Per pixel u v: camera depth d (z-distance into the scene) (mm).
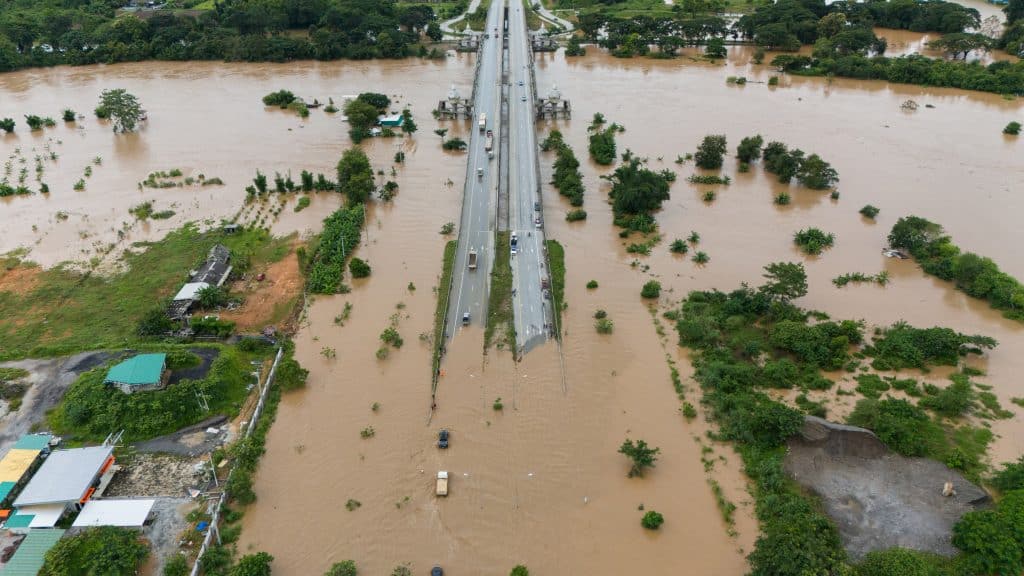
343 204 142125
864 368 94750
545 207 140000
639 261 121812
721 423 86000
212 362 94688
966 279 113000
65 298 111500
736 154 164125
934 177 152500
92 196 147250
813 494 75062
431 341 101500
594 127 181625
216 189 150125
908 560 63688
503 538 72125
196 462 80438
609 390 92125
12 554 69062
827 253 124000
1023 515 67812
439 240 128500
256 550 70438
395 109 198250
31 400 89125
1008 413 85938
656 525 72312
